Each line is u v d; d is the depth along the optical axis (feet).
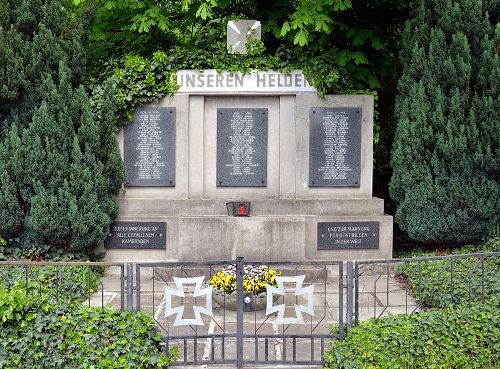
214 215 32.19
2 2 28.91
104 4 35.86
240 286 19.13
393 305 24.85
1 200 28.09
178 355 19.70
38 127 28.68
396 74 39.22
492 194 29.35
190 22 38.29
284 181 33.45
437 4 31.04
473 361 19.21
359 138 33.37
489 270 25.54
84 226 28.78
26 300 19.10
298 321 19.43
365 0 37.45
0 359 18.29
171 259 31.94
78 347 18.54
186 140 33.32
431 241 31.09
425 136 30.09
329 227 32.04
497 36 29.35
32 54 29.04
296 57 33.60
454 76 29.76
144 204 32.60
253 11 39.78
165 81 32.94
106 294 27.48
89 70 34.32
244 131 33.55
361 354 18.80
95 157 30.09
